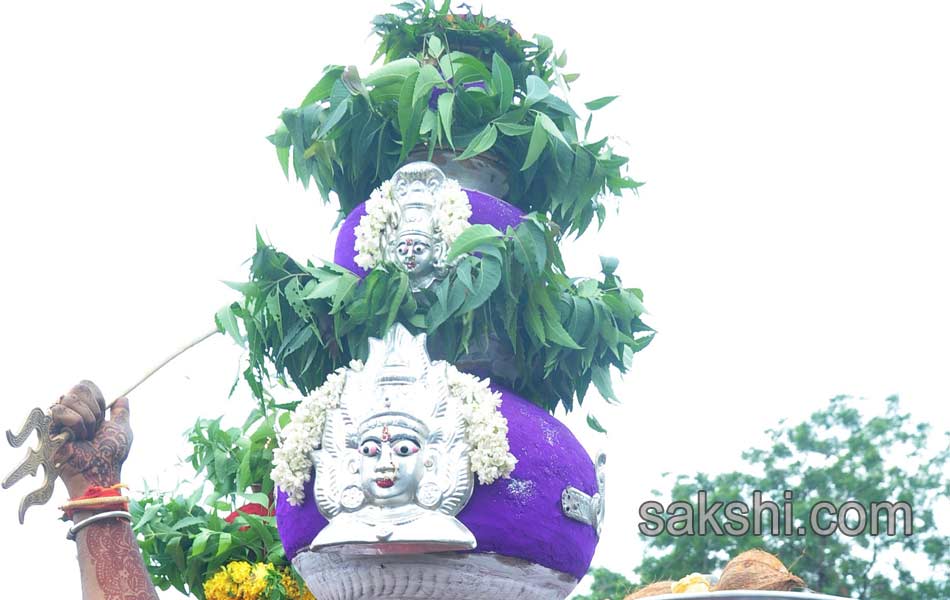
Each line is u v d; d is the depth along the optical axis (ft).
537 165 25.82
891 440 66.13
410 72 25.41
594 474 24.98
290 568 28.55
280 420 27.71
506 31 27.04
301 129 25.85
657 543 59.52
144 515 28.96
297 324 24.76
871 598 59.82
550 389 26.03
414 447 23.00
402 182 24.72
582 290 25.45
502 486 23.17
